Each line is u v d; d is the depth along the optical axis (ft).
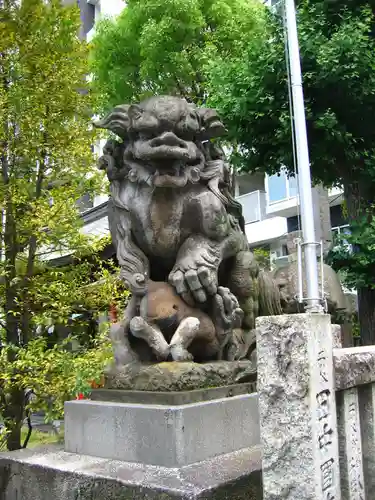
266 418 6.12
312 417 5.85
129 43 29.60
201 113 11.18
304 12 20.66
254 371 10.79
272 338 6.18
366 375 7.18
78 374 13.30
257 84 20.13
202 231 10.86
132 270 10.55
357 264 19.54
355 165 20.88
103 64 29.81
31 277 18.07
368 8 20.21
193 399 9.23
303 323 6.01
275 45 20.06
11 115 17.31
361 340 20.92
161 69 28.09
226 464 8.55
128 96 29.58
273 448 6.01
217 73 22.62
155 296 10.29
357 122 20.52
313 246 11.78
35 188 18.65
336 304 16.26
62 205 17.57
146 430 8.77
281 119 19.17
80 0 53.11
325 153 19.97
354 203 21.42
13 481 9.70
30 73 17.95
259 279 13.00
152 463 8.61
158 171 10.36
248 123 20.95
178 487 7.42
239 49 26.53
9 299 18.03
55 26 18.79
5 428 16.10
